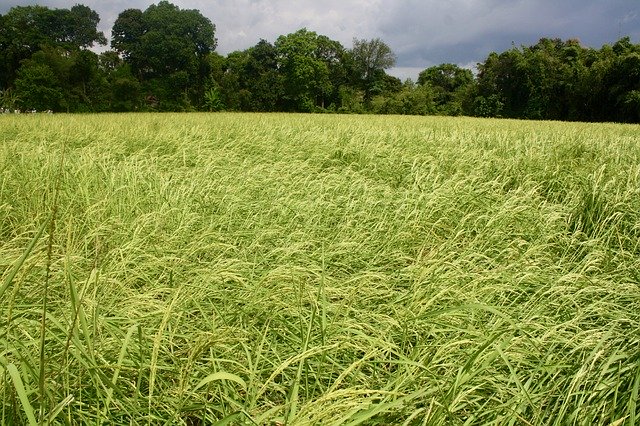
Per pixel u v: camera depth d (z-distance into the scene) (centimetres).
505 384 221
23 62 4438
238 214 477
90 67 4641
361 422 171
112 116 2156
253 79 6469
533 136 995
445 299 286
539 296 301
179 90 6084
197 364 215
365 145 856
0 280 251
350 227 435
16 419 160
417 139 993
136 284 321
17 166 575
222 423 160
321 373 219
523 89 5450
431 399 186
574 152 777
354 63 7525
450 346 229
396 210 464
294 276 284
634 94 4162
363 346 235
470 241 406
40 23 6844
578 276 290
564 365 216
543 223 438
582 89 4769
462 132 1182
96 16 7788
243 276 317
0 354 170
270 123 1557
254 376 203
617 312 274
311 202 495
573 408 201
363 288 294
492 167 677
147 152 896
